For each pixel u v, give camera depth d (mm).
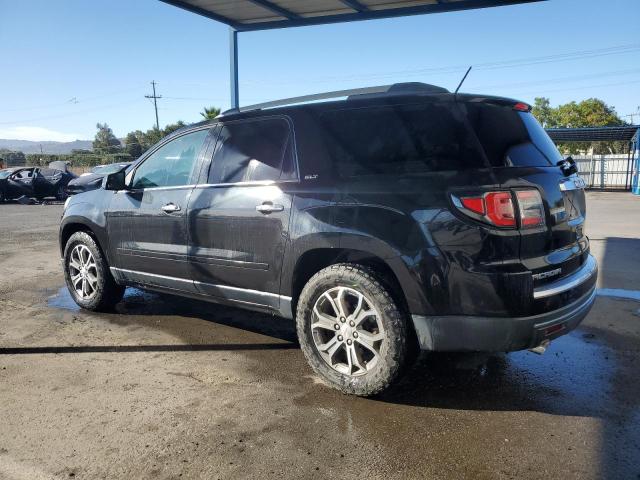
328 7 7398
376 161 3299
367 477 2545
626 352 4125
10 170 22078
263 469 2609
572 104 50781
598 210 15922
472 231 2889
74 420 3096
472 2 6895
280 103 3926
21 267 7789
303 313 3492
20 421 3086
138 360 4039
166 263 4480
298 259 3527
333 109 3553
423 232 3000
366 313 3250
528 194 2979
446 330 3000
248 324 4926
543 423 3039
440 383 3590
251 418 3115
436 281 2971
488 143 3049
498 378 3666
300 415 3148
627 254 8188
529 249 2967
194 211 4184
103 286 5180
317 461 2674
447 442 2844
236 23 8250
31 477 2551
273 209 3645
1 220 14500
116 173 4883
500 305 2869
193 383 3611
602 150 49719
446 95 3146
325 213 3371
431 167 3090
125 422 3070
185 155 4438
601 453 2721
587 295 3344
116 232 4902
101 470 2607
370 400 3344
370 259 3373
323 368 3467
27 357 4102
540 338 2953
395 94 3322
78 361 4016
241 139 4043
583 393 3422
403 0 7027
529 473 2561
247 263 3857
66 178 22984
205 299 4387
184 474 2574
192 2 7105
